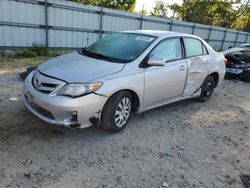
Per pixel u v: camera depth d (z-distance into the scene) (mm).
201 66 5469
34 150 3363
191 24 17641
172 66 4648
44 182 2811
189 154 3748
